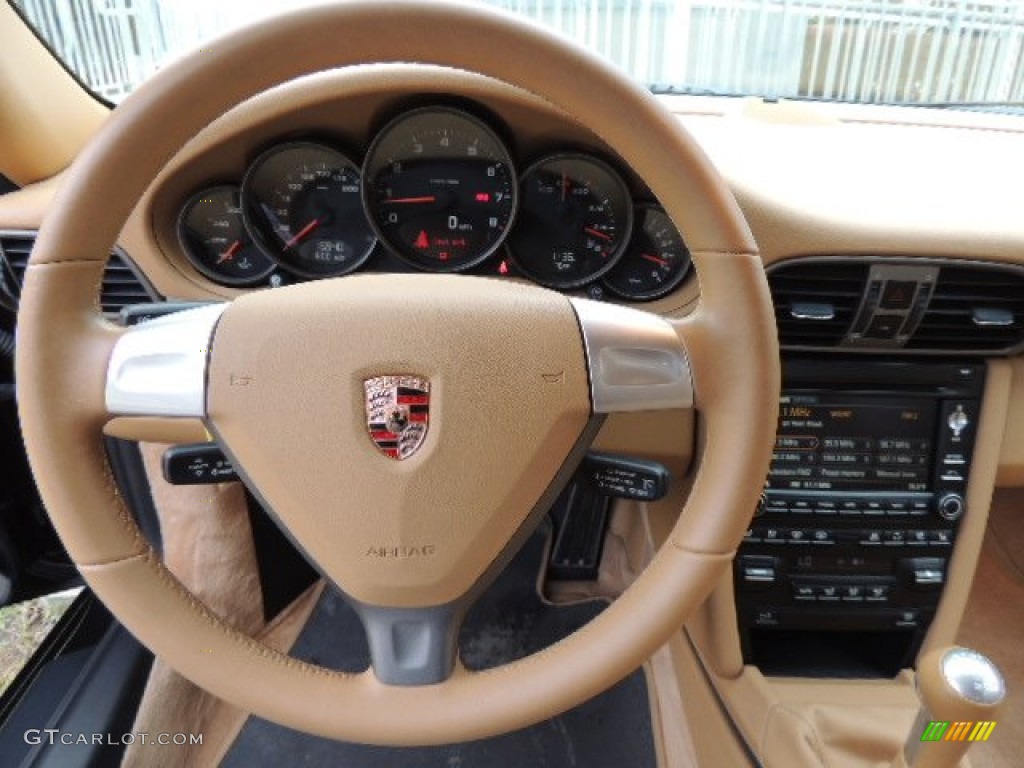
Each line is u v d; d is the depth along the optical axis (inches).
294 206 42.3
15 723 45.1
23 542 53.5
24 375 23.6
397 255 43.1
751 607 46.2
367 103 38.8
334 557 26.7
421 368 25.3
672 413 42.3
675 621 27.0
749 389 25.4
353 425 25.5
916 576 45.1
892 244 38.0
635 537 56.8
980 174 46.9
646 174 24.3
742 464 25.8
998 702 28.8
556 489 27.6
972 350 42.4
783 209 38.0
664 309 43.4
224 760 48.2
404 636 27.5
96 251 23.6
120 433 40.8
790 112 55.2
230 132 38.4
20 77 40.5
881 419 43.8
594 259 43.3
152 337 25.0
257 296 26.1
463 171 41.4
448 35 22.0
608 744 49.8
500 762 48.8
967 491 44.6
